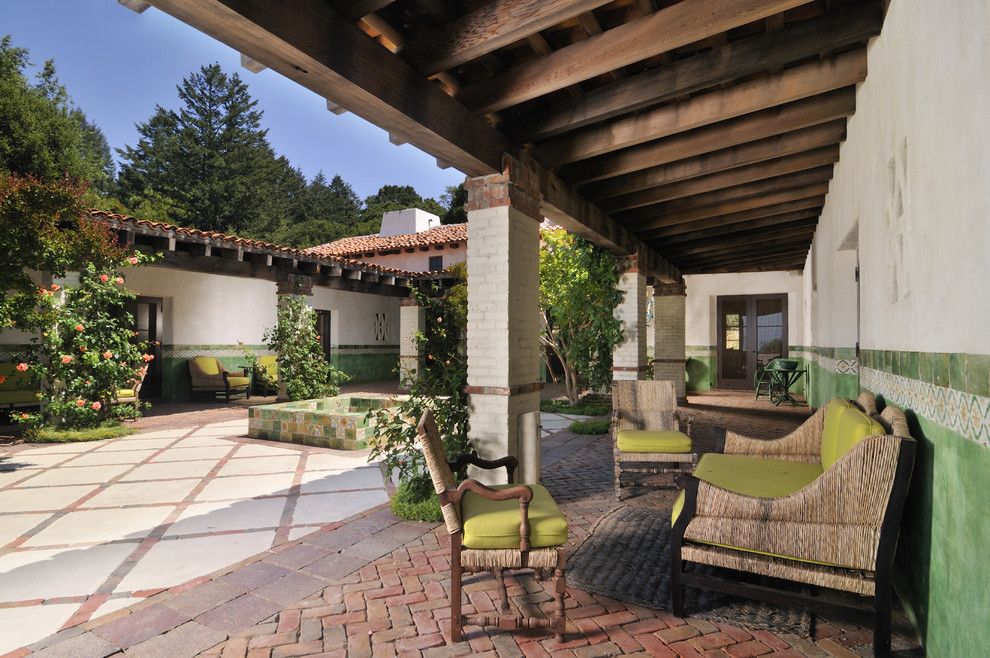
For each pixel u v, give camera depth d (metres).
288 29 2.40
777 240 8.69
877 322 3.20
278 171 35.47
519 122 4.17
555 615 2.29
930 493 2.12
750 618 2.46
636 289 7.66
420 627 2.36
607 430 7.14
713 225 7.21
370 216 39.97
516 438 4.14
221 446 6.29
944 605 1.95
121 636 2.24
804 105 4.10
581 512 3.96
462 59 3.08
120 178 30.94
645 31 3.02
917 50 2.32
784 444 3.49
